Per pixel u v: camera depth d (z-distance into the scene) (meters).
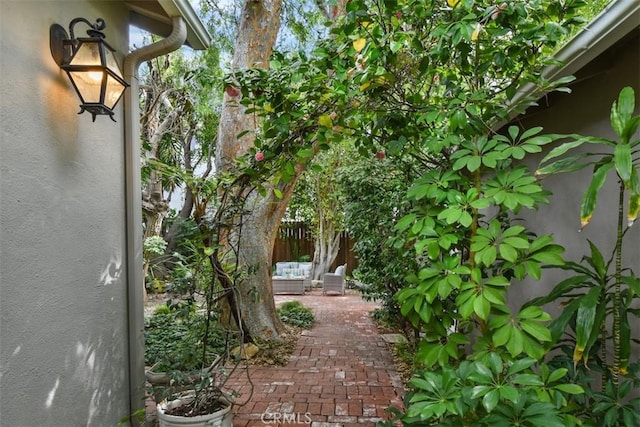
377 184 5.03
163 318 4.99
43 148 1.86
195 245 3.03
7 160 1.63
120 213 2.61
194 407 2.73
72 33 1.99
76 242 2.11
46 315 1.86
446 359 1.86
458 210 1.90
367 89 2.50
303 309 7.79
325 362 4.88
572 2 2.11
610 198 2.29
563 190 2.84
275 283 10.37
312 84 2.58
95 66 1.96
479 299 1.72
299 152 2.66
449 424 1.55
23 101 1.73
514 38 2.12
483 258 1.78
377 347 5.55
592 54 2.06
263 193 3.10
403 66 2.51
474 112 2.07
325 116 2.57
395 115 2.57
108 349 2.42
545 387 1.53
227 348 3.12
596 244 2.44
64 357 1.99
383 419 3.28
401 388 3.99
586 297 1.73
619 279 1.72
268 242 5.77
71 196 2.07
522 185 1.84
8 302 1.63
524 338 1.63
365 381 4.21
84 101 1.99
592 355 1.96
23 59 1.73
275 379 4.27
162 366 2.88
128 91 2.69
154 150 8.42
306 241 12.70
